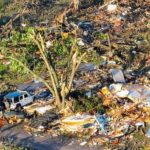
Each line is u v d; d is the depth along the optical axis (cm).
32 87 6969
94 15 9931
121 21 9506
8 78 7375
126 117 5903
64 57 7925
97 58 7750
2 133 5812
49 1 11150
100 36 8638
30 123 5941
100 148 5350
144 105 6144
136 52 7975
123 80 6888
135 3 10462
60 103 6197
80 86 6769
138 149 5300
